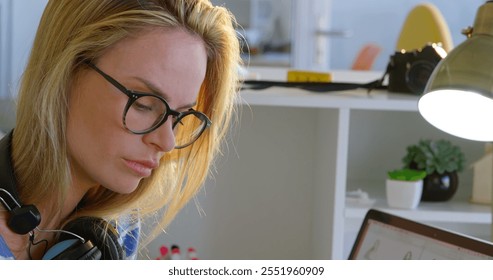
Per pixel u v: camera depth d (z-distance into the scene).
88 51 1.14
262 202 2.64
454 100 1.31
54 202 1.22
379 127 2.69
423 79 2.30
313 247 2.59
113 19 1.13
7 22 4.79
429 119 1.31
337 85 2.36
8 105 2.61
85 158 1.17
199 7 1.20
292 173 2.63
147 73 1.14
